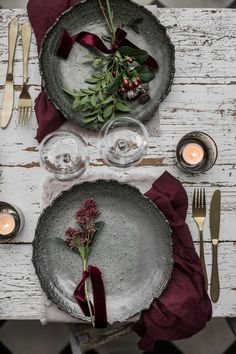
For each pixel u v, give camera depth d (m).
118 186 1.00
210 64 1.07
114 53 1.02
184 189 1.03
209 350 1.61
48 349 1.60
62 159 1.04
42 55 1.01
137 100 1.03
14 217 1.02
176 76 1.07
